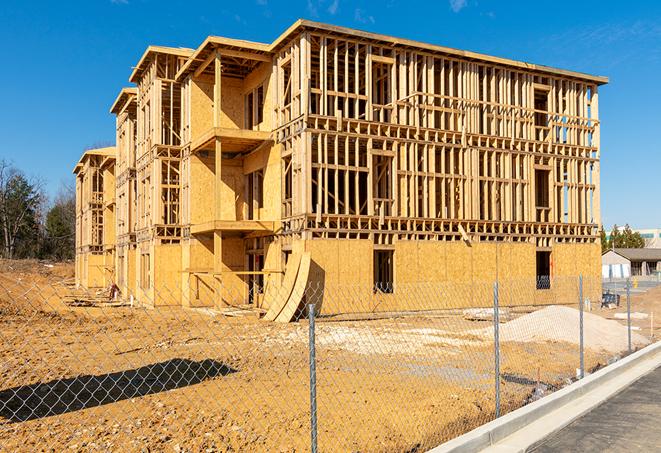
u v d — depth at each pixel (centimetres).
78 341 1627
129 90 3728
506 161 2973
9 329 1842
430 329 2025
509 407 1013
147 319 2250
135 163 3881
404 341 1708
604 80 3247
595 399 998
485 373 1259
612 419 891
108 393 993
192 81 3034
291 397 1011
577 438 798
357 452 752
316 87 2948
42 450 729
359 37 2569
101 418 865
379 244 2608
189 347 1555
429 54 2758
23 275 3962
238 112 3098
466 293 2798
